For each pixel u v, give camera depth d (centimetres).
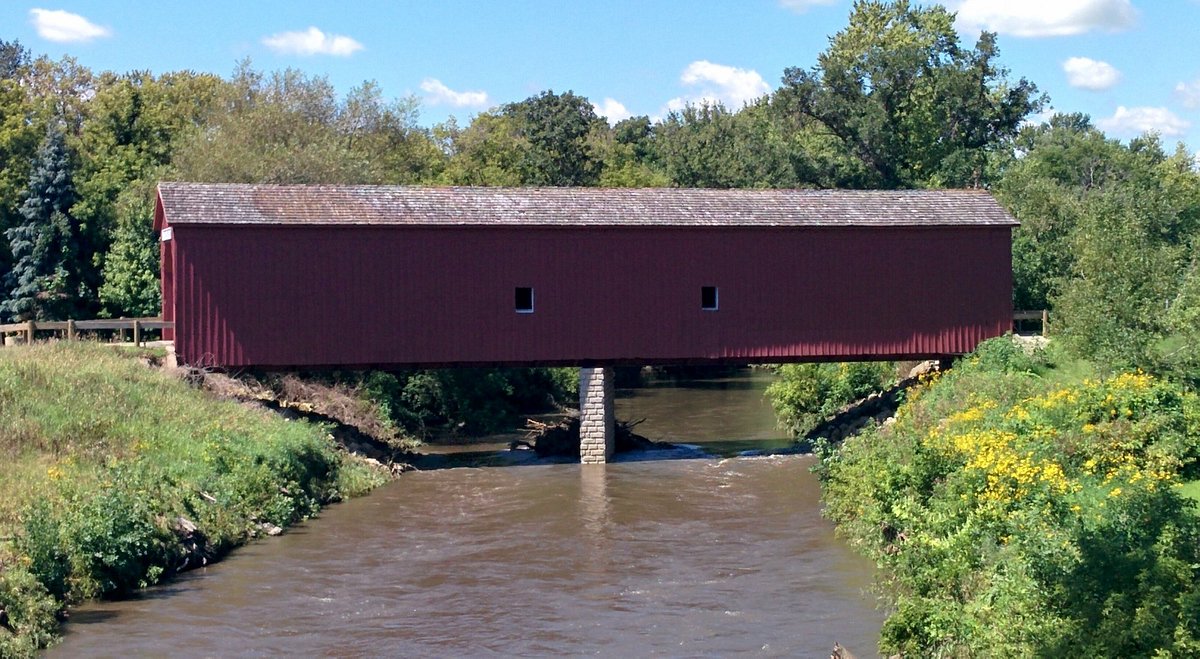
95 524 1836
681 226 3206
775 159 6106
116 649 1573
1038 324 4028
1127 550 1314
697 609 1756
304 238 3022
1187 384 2430
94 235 4369
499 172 6297
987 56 6219
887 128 5888
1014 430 2095
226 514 2178
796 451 3297
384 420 3503
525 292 3178
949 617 1392
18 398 2320
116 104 5750
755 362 3362
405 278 3086
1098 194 4459
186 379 2808
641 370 5812
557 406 4594
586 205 3231
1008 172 5059
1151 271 2827
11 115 5566
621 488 2741
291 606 1783
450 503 2583
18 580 1638
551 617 1731
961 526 1616
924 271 3394
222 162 4359
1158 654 1119
